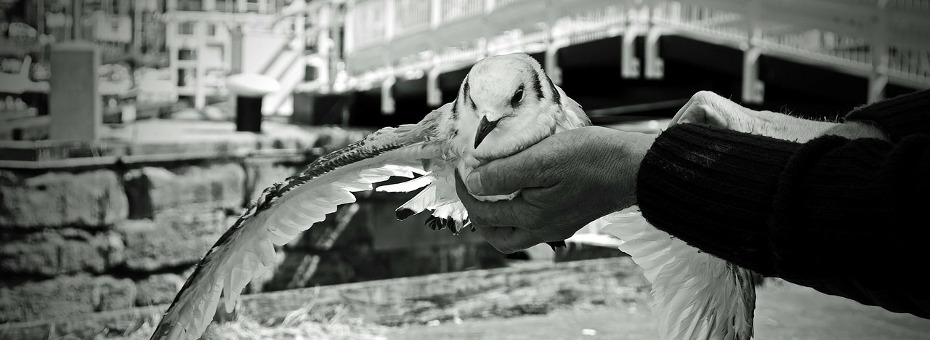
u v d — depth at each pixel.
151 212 6.79
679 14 9.23
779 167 1.55
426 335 6.03
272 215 2.64
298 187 2.59
